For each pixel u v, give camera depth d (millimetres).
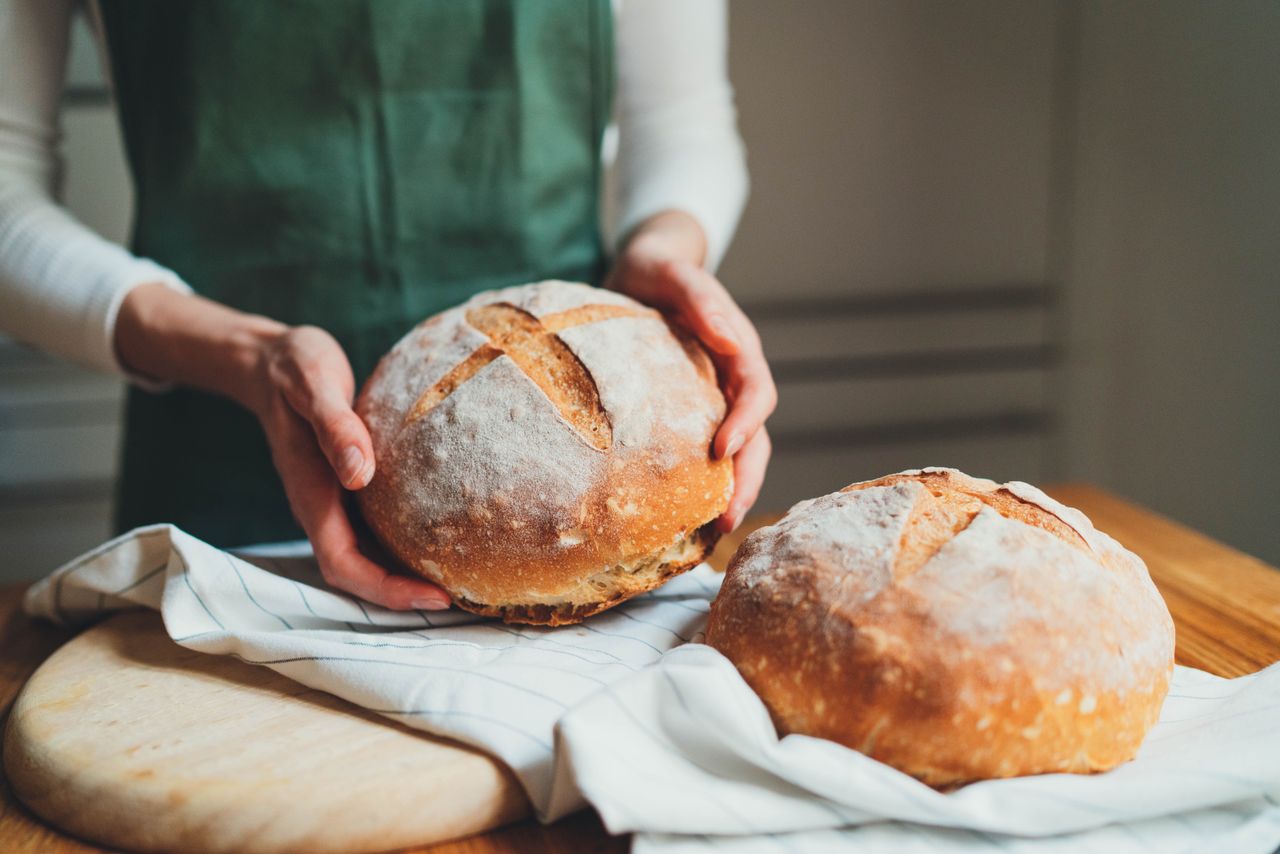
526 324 759
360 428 711
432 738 617
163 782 586
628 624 710
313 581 770
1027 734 563
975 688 562
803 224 1608
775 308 1631
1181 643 737
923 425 1716
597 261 1011
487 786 590
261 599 713
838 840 560
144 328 835
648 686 579
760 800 561
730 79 1532
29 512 1424
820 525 638
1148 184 1463
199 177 910
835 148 1587
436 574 700
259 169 912
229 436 949
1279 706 610
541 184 966
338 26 894
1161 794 555
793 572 616
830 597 596
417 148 932
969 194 1643
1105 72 1537
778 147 1570
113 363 861
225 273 934
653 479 693
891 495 642
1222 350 1329
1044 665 567
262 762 601
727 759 577
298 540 895
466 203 952
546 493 686
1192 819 567
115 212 1399
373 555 753
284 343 779
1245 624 757
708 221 995
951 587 585
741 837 563
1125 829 563
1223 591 801
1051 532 627
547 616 705
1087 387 1644
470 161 944
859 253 1638
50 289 850
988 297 1687
